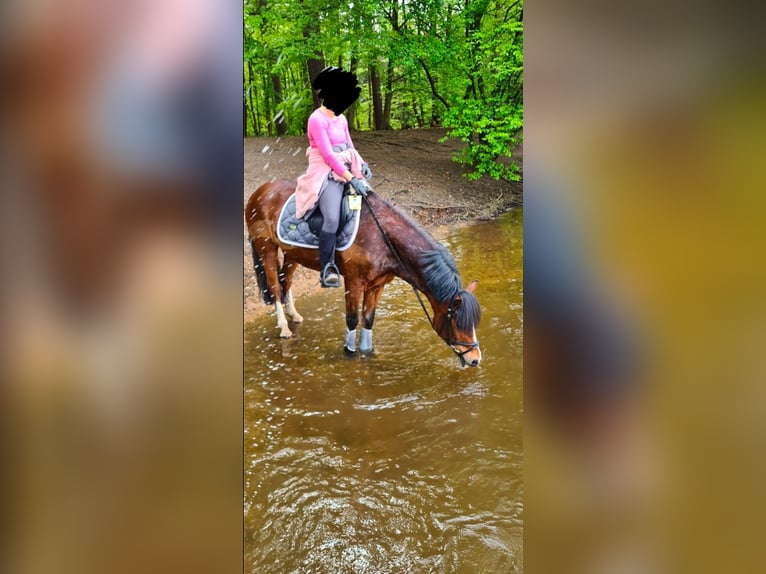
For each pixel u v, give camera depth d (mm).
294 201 3773
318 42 4992
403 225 3648
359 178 3689
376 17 5008
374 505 2578
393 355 3631
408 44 5031
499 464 2770
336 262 3684
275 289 3887
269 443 2898
